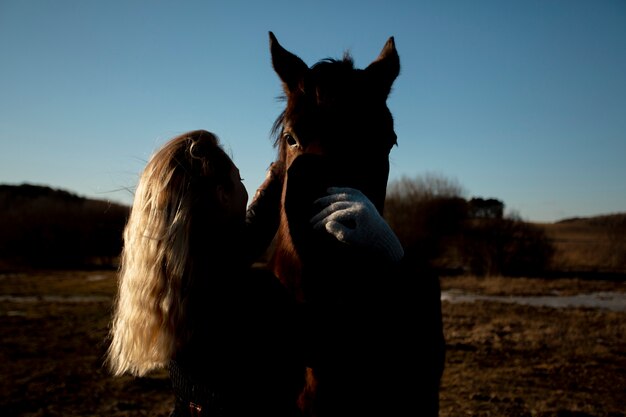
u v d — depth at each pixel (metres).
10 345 10.23
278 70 2.00
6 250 37.91
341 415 1.46
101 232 38.34
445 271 29.44
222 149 1.55
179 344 1.36
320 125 1.70
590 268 30.06
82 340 10.85
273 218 2.03
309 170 1.65
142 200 1.42
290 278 1.63
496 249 27.31
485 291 21.06
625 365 8.41
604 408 6.06
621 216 35.69
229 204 1.48
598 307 16.12
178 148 1.45
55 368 8.28
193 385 1.39
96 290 22.44
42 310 15.87
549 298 18.77
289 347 1.42
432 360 1.55
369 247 1.38
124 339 1.41
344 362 1.46
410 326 1.52
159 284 1.35
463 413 5.80
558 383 7.29
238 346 1.38
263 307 1.43
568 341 10.35
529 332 11.37
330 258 1.53
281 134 2.02
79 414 6.05
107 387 7.18
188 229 1.36
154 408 6.29
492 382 7.29
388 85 2.00
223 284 1.42
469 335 11.08
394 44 2.12
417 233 31.23
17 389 7.05
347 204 1.42
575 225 51.78
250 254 1.96
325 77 1.79
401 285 1.53
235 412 1.36
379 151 1.78
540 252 27.59
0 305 17.19
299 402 1.56
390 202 34.16
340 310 1.51
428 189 33.50
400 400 1.47
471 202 32.47
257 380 1.38
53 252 37.38
